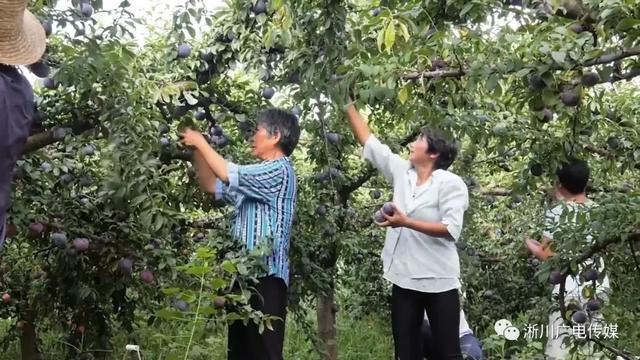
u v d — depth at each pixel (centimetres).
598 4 201
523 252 431
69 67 233
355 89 237
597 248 271
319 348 411
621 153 332
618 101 370
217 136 342
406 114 236
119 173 249
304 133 465
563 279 285
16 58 175
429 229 290
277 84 326
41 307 376
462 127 297
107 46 239
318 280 377
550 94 212
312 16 278
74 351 385
